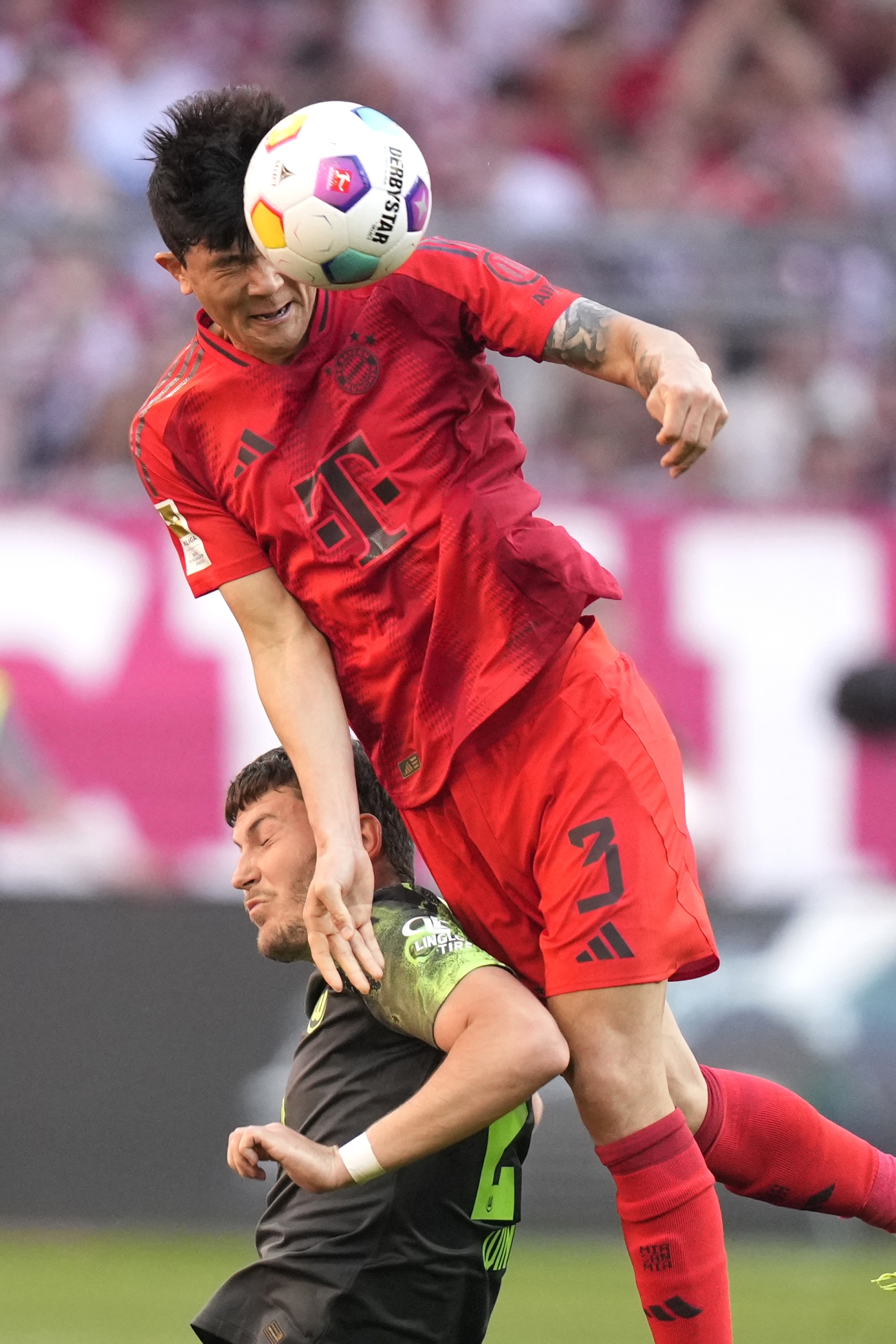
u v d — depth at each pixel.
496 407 9.88
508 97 37.25
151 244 29.39
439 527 9.54
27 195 32.91
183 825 25.23
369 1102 9.66
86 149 34.50
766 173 36.78
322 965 9.34
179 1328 17.98
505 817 9.66
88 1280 20.73
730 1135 10.62
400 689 9.81
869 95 38.75
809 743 26.45
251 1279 9.66
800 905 24.67
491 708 9.53
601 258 29.55
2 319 29.70
